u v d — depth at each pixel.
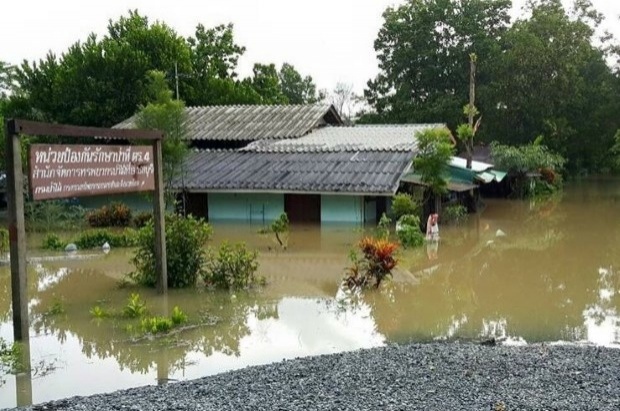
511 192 40.50
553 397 7.62
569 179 57.38
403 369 9.08
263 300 14.45
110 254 20.12
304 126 34.44
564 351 10.09
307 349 10.98
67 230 25.78
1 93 58.28
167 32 44.56
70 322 12.63
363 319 12.95
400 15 55.50
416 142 29.42
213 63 50.97
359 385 8.34
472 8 54.38
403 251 20.84
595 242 22.86
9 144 10.62
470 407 7.29
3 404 8.65
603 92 54.28
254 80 54.97
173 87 43.38
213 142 34.50
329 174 26.48
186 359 10.48
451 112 51.34
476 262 19.22
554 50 48.38
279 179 26.48
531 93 49.00
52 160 11.38
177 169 27.81
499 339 11.46
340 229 25.34
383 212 27.55
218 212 28.69
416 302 14.35
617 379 8.46
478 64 52.25
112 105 39.78
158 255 14.70
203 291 15.11
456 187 28.94
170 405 7.60
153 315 13.04
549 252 20.91
